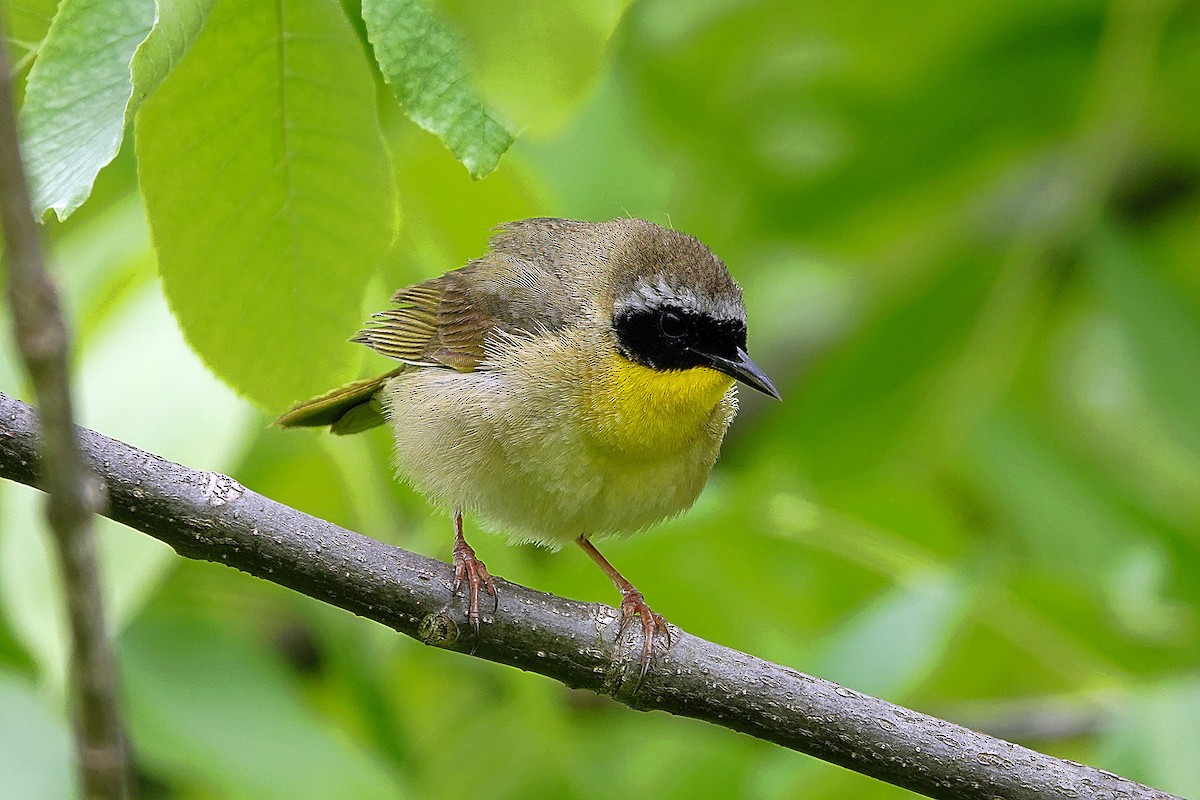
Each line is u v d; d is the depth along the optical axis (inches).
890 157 638.5
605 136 590.9
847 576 518.3
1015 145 636.1
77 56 237.0
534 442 407.5
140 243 421.1
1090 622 454.9
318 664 531.5
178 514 316.5
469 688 545.3
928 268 605.3
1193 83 587.5
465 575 343.6
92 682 197.9
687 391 414.9
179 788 510.6
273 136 291.9
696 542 508.1
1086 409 612.4
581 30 190.9
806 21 618.8
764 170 643.5
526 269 432.5
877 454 598.2
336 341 325.1
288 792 434.0
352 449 451.8
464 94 246.4
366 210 304.3
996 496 577.3
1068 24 597.3
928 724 335.0
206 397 382.3
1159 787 386.6
